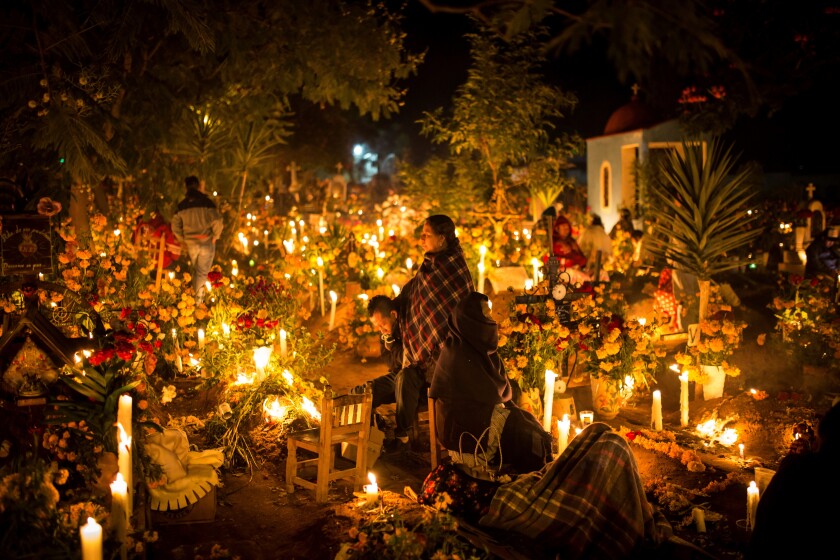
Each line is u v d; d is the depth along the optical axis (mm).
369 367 9578
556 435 6531
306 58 13656
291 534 5398
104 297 7879
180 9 9234
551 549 4797
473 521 5262
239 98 14391
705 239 8852
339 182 28234
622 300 9531
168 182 13758
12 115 9086
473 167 16391
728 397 7527
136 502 5203
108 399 5062
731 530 5316
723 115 11875
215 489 5680
